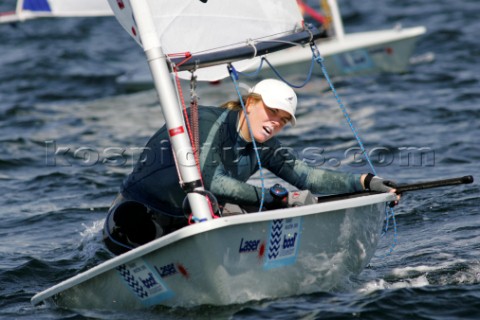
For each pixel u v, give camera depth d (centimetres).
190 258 1403
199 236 1369
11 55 5553
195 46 1716
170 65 1490
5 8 7544
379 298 1533
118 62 5294
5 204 2442
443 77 4109
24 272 1848
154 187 1602
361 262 1683
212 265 1403
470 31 5409
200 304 1481
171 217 1623
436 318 1453
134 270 1462
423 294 1553
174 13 1684
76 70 4962
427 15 6262
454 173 2544
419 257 1811
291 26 1827
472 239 1914
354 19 6425
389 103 3609
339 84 4059
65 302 1577
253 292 1501
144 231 1612
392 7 6794
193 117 1517
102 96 4216
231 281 1449
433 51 4862
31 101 4125
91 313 1529
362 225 1622
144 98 4100
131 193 1642
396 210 2191
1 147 3097
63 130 3412
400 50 4200
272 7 1802
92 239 2075
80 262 1917
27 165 2880
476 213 2119
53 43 6038
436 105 3516
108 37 6291
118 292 1514
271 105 1533
